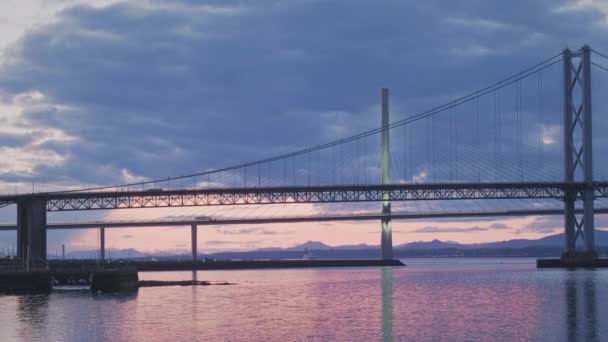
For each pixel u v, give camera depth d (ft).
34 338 233.96
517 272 594.65
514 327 245.45
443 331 239.50
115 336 236.22
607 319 261.03
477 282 465.88
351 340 225.97
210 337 233.35
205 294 387.34
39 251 531.91
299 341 225.15
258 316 283.38
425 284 458.50
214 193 598.75
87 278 437.58
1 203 531.09
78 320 271.49
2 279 395.14
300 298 360.89
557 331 236.02
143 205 599.16
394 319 270.26
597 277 485.15
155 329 249.75
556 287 397.39
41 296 373.81
